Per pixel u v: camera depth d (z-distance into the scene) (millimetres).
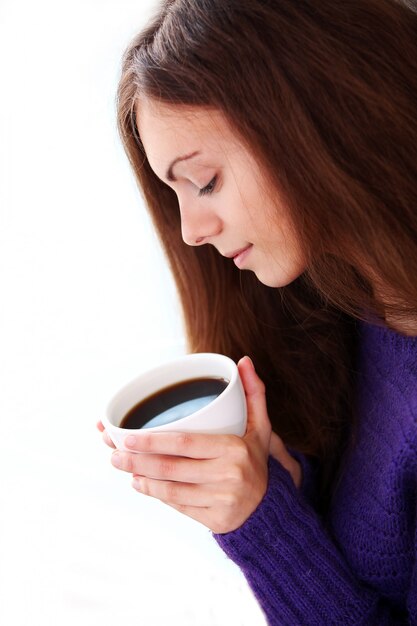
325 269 692
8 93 1276
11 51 1248
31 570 1260
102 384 1428
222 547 715
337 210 620
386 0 623
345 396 883
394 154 613
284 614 735
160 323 1389
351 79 591
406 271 638
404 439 692
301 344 902
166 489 670
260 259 687
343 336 864
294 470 866
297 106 588
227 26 581
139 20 1067
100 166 1305
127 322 1403
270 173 615
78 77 1239
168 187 794
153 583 1188
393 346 723
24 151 1317
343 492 817
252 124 591
